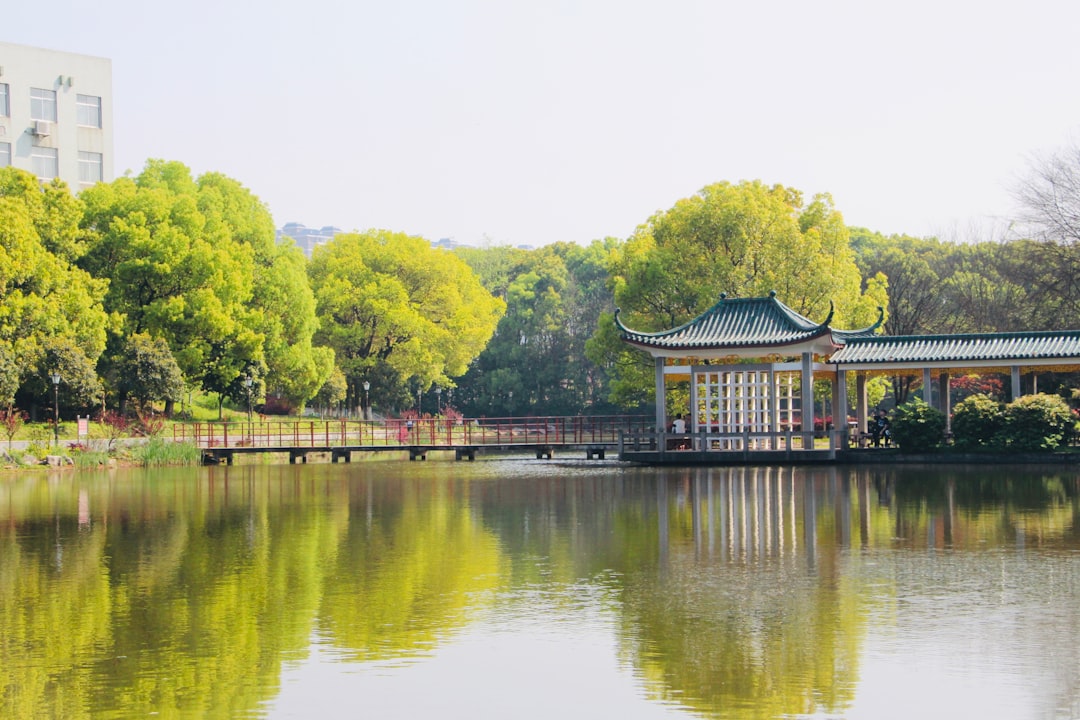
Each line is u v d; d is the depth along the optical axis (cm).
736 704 1481
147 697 1535
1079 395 5822
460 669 1645
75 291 6438
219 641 1812
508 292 12238
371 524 3198
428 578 2303
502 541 2803
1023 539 2686
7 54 9056
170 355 6888
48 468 5659
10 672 1653
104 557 2630
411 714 1462
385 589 2192
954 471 4659
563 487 4306
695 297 6506
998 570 2295
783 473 4744
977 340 5456
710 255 6575
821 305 6531
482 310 10356
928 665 1625
